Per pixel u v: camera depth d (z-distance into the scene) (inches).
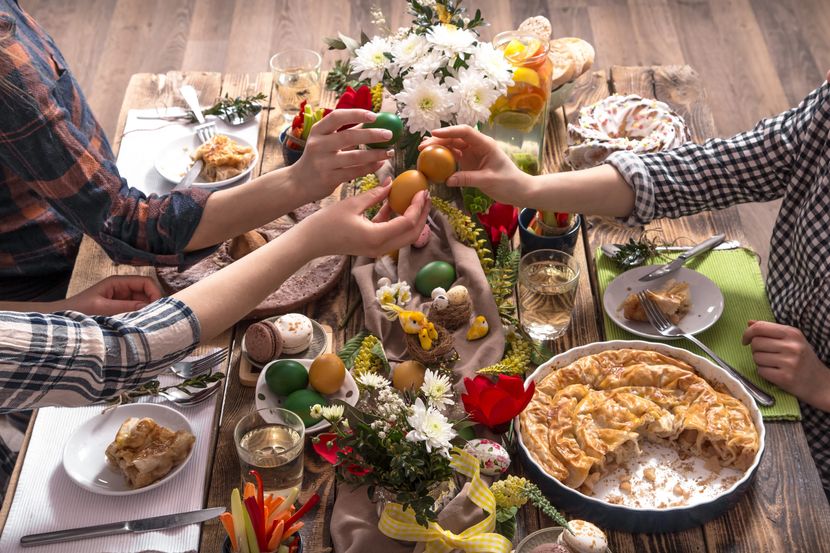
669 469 43.1
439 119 50.3
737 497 41.5
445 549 38.6
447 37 51.1
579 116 65.3
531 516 42.3
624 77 71.4
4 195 62.1
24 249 64.8
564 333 52.3
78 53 131.5
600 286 54.9
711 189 56.4
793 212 56.8
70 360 37.4
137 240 51.2
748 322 51.9
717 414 43.5
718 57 128.7
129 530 41.1
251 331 48.9
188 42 132.7
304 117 59.6
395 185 46.5
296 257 43.7
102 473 44.1
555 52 66.8
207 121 68.8
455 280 53.7
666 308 51.5
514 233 57.9
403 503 36.5
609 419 43.6
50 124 49.4
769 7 136.6
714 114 120.0
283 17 136.0
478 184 51.2
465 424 41.5
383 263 55.1
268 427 42.1
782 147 55.6
